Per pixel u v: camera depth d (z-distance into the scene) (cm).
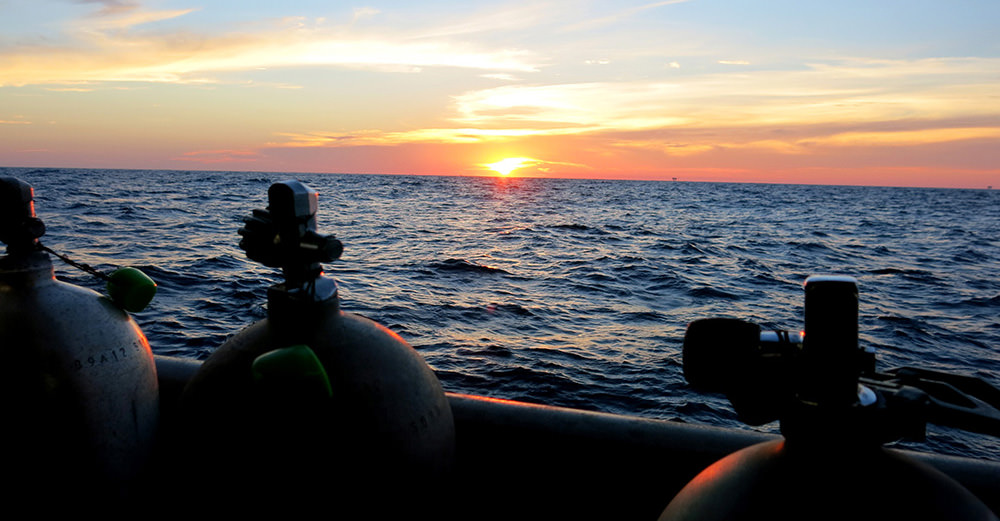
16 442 128
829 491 75
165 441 118
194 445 110
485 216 4994
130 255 1995
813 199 11369
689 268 2267
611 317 1412
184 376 180
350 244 2772
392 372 115
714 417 824
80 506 135
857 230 4516
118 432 140
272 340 115
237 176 16650
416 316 1341
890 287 1994
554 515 158
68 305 138
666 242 3212
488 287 1761
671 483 151
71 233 2575
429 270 2044
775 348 88
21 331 131
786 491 77
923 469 79
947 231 4666
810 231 4291
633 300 1630
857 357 76
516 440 160
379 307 1418
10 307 133
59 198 4900
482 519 162
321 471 104
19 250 137
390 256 2377
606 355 1076
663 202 8425
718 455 149
